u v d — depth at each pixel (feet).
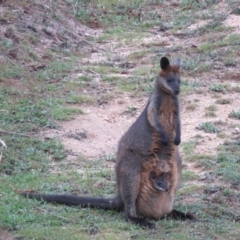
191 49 80.38
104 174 50.52
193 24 91.91
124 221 41.16
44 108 63.05
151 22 94.99
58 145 55.88
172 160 41.50
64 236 38.40
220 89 67.56
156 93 41.96
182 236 38.73
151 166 40.88
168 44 84.74
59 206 43.80
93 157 54.90
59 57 77.97
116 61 79.00
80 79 71.10
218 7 97.14
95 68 74.59
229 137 57.93
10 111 61.62
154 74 72.74
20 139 56.54
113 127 61.11
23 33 80.12
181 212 42.39
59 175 50.19
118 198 42.73
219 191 47.03
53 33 83.76
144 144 40.86
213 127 59.21
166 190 40.34
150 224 40.34
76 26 90.12
